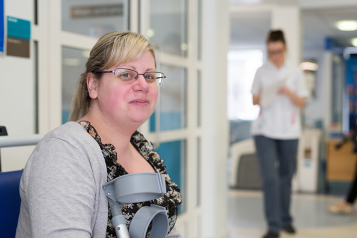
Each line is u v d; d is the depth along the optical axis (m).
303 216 4.27
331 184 6.25
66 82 1.84
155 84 1.02
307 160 5.61
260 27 7.75
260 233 3.66
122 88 0.94
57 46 1.77
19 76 1.47
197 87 3.33
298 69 3.59
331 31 8.15
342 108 10.30
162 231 0.91
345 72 10.51
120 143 1.01
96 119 1.00
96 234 0.87
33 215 0.77
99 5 2.11
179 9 2.97
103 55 0.95
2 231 0.94
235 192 5.46
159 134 2.68
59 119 1.79
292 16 5.61
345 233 3.67
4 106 1.42
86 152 0.86
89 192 0.83
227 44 3.59
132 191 0.82
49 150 0.82
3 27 1.38
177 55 2.95
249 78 11.27
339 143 5.62
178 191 1.14
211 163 3.32
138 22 2.43
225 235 3.48
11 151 1.46
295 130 3.50
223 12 3.48
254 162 5.70
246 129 9.16
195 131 3.24
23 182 0.86
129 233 0.88
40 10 1.67
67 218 0.76
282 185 3.63
